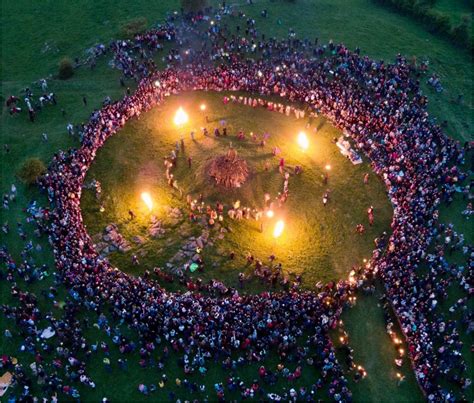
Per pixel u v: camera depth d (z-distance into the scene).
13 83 75.25
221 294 47.66
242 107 70.31
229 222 55.06
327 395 41.12
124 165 61.41
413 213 53.16
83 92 72.31
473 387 42.28
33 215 53.69
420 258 49.81
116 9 91.12
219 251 51.88
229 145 63.84
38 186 56.78
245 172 58.78
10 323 45.53
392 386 42.47
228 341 42.62
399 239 51.09
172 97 71.38
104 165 61.16
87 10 91.19
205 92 72.50
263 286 48.91
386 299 47.47
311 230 55.06
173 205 56.84
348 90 69.06
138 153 63.16
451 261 50.84
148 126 66.88
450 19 88.19
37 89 73.12
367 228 55.06
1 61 80.12
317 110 69.00
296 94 69.94
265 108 70.06
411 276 47.47
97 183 58.47
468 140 65.50
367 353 44.44
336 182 60.19
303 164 62.06
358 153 63.19
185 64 76.06
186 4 84.94
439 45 83.56
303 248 53.16
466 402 40.38
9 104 69.38
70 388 40.88
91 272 47.47
